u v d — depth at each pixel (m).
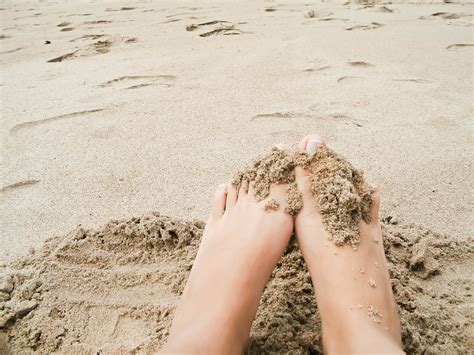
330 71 0.92
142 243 0.46
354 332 0.35
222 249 0.42
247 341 0.37
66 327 0.38
